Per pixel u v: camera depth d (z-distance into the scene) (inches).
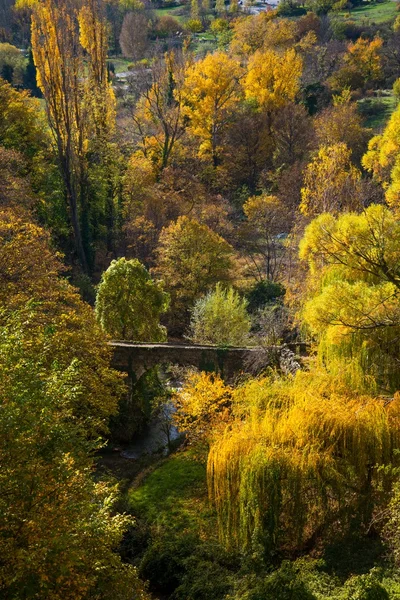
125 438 1232.2
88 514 551.8
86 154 2137.1
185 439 1175.0
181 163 2795.3
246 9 6176.2
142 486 1018.1
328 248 765.3
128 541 856.9
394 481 677.3
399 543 598.2
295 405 745.6
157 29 5442.9
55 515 506.0
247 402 867.4
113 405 986.1
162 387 1296.8
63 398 560.4
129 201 2176.4
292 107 3038.9
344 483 684.7
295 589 595.5
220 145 3058.6
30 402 506.3
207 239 1865.2
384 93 3764.8
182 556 778.2
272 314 1451.8
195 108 3095.5
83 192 2069.4
